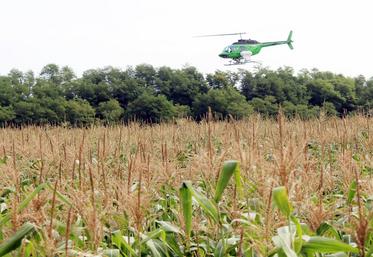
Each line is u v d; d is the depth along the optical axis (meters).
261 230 4.14
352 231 4.00
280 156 4.44
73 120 55.75
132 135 16.11
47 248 3.77
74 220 4.85
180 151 9.10
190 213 4.82
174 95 73.88
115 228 5.14
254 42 56.59
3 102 60.56
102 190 5.29
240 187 4.89
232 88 56.66
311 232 4.58
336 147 11.94
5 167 6.17
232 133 8.91
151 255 5.20
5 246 3.85
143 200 4.63
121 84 71.81
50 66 87.00
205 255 5.16
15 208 4.19
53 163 7.90
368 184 5.05
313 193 5.34
